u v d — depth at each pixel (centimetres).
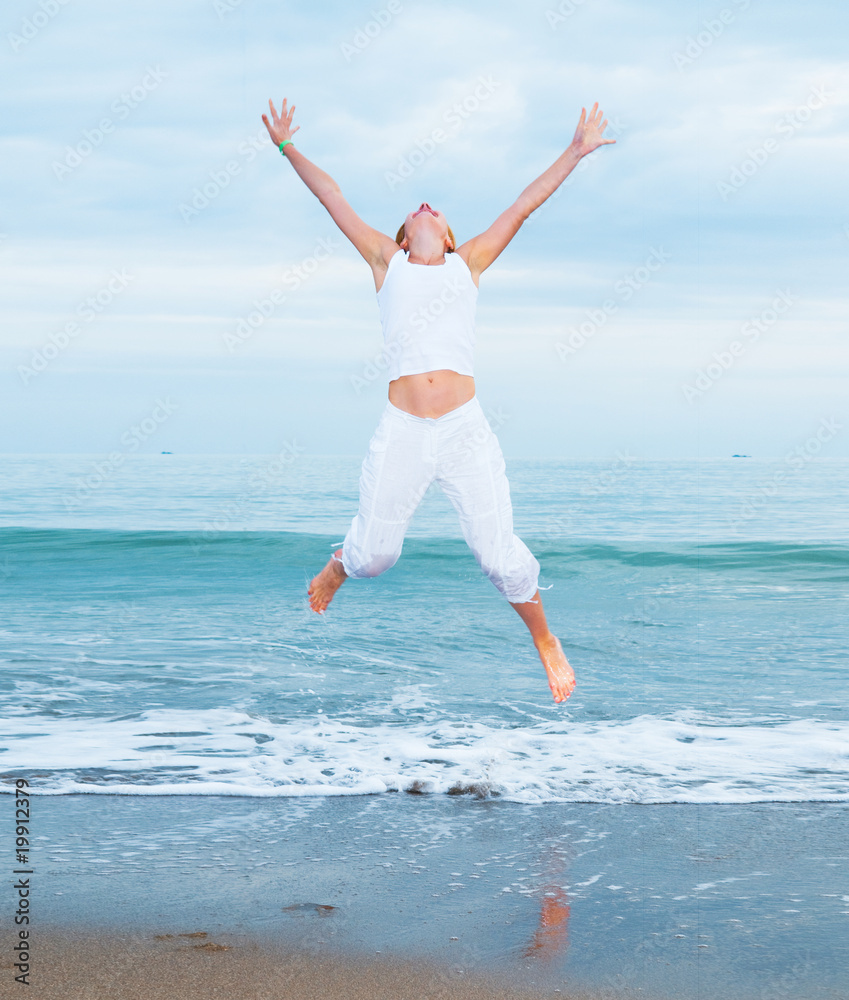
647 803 475
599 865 390
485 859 397
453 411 338
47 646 884
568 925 331
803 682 748
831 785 502
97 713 646
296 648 880
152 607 1123
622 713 656
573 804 475
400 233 361
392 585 1276
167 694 701
